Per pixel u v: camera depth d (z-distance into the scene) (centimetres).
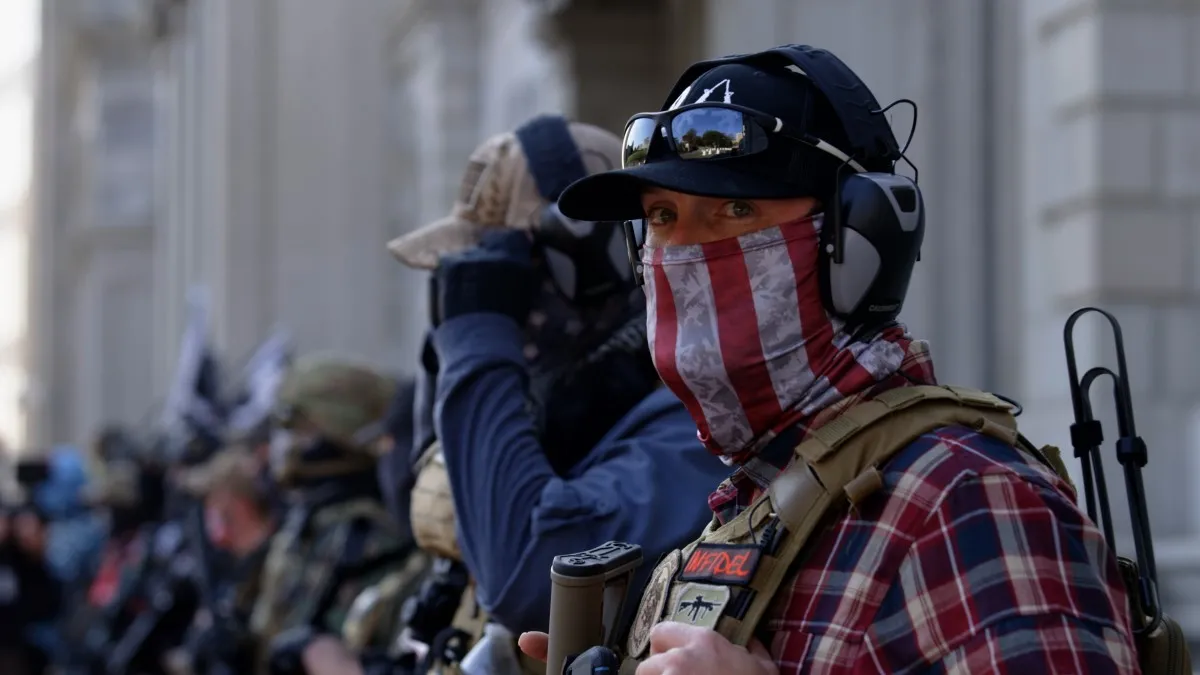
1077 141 511
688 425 240
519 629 234
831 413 168
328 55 1197
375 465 433
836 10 595
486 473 236
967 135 552
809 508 158
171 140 1664
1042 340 526
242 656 495
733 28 611
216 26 1240
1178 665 166
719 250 171
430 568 365
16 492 973
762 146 168
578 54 827
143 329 2109
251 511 534
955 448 155
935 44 560
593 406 256
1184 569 467
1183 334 504
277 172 1188
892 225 168
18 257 4709
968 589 147
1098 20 504
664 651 155
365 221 1197
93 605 822
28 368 2462
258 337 1172
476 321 249
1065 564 147
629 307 260
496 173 261
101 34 2131
